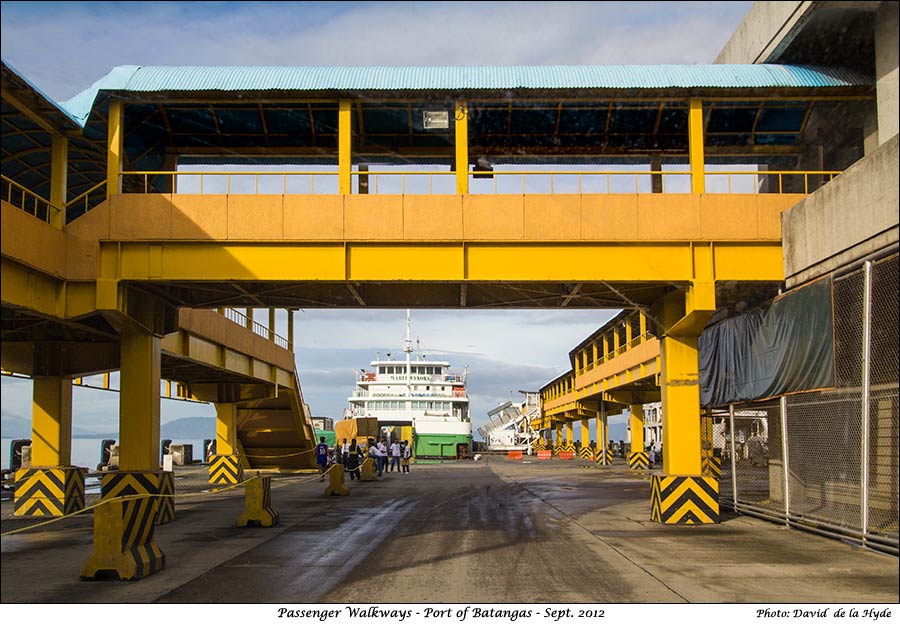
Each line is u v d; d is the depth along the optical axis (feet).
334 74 52.37
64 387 66.44
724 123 62.39
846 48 54.13
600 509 65.82
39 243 47.47
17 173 66.54
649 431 276.21
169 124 61.72
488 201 51.88
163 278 51.29
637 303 60.03
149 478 54.19
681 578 34.22
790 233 50.78
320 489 94.43
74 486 64.59
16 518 60.80
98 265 51.13
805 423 54.49
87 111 50.39
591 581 33.53
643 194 52.26
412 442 213.25
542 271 51.80
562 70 53.01
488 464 178.29
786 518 51.47
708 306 51.11
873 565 37.58
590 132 63.36
